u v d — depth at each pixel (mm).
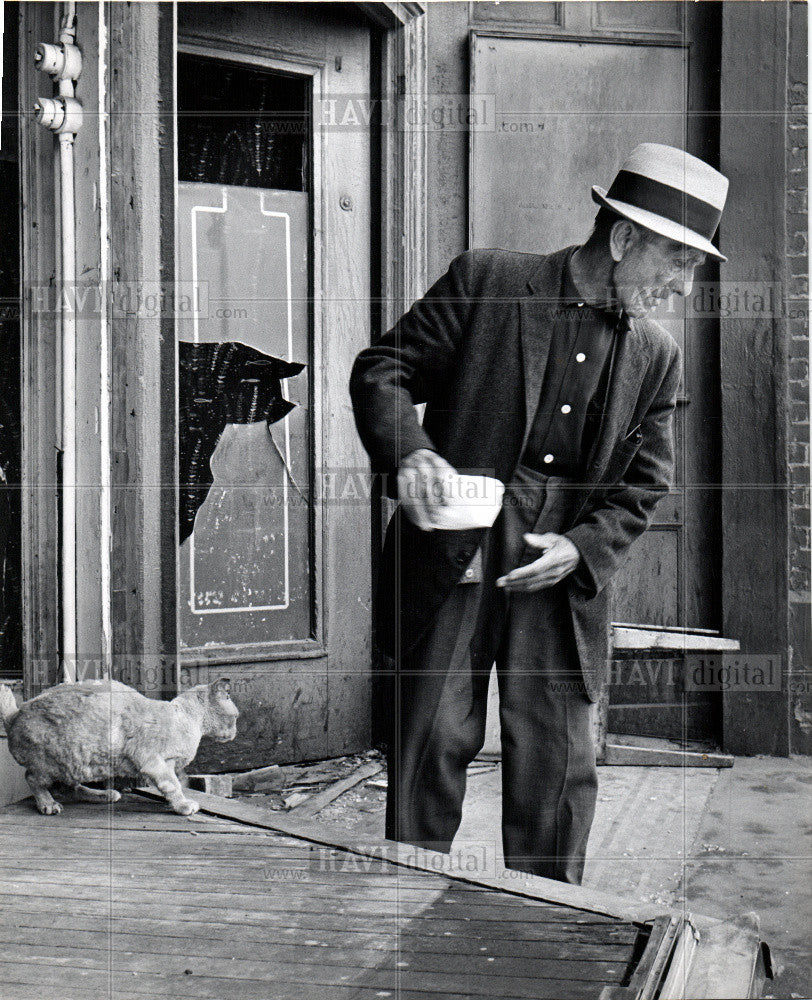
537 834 2854
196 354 3535
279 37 3627
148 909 2176
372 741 3922
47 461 3102
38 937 2047
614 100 4051
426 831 2877
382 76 3846
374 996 1828
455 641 2842
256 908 2189
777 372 4105
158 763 2791
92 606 3084
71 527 3078
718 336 4168
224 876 2367
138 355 3102
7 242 3129
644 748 4004
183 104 3512
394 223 3867
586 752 2879
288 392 3740
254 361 3658
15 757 2783
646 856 3135
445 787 2875
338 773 3695
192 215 3525
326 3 3715
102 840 2588
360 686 3896
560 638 2852
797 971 2539
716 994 1852
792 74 4059
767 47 4066
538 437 2793
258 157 3662
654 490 2875
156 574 3156
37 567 3102
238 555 3637
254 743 3650
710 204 2809
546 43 3992
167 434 3178
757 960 2025
